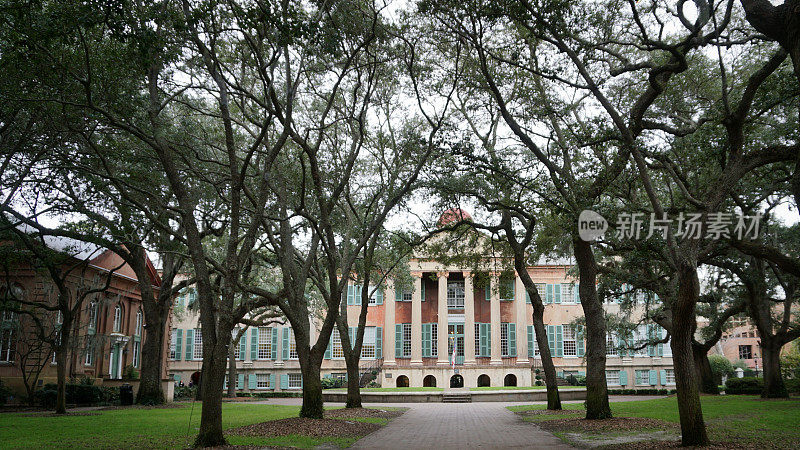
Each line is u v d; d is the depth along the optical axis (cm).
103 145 1675
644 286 2102
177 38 1222
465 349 4684
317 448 1199
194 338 4972
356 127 2012
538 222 1820
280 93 1767
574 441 1275
